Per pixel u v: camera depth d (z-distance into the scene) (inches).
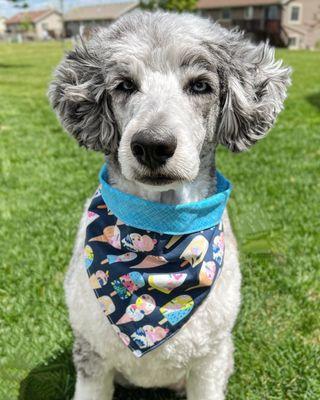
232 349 17.8
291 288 23.6
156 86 13.9
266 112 16.1
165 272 15.0
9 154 43.6
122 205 14.8
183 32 14.6
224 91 15.6
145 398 18.4
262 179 37.7
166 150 12.6
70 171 39.4
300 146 47.7
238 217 29.7
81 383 16.1
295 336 20.9
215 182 16.0
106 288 15.0
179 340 15.2
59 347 19.8
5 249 26.7
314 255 26.7
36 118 60.3
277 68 16.5
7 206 32.1
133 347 15.0
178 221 14.7
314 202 33.4
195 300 15.0
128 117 14.2
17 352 19.3
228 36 16.1
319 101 74.9
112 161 15.2
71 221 29.4
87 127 15.6
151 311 15.0
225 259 16.0
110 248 15.1
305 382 18.7
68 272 16.8
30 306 21.9
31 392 18.1
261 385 18.7
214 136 15.6
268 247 26.8
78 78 15.6
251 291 23.3
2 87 88.7
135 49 14.3
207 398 16.5
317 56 169.5
